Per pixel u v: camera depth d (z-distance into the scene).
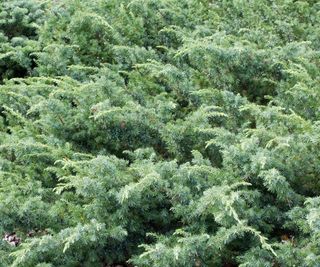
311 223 3.02
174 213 3.84
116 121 4.36
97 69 5.24
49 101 4.51
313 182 3.90
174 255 3.21
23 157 4.40
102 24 5.82
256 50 5.19
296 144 3.77
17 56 5.89
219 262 3.48
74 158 4.32
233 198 3.21
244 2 6.26
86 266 3.66
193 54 4.93
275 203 3.77
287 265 3.26
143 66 5.38
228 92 4.57
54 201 4.09
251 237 3.50
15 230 3.86
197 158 3.95
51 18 6.24
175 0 6.57
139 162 4.00
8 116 5.14
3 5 7.05
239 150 3.74
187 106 5.08
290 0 6.21
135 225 3.74
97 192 3.59
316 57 5.20
